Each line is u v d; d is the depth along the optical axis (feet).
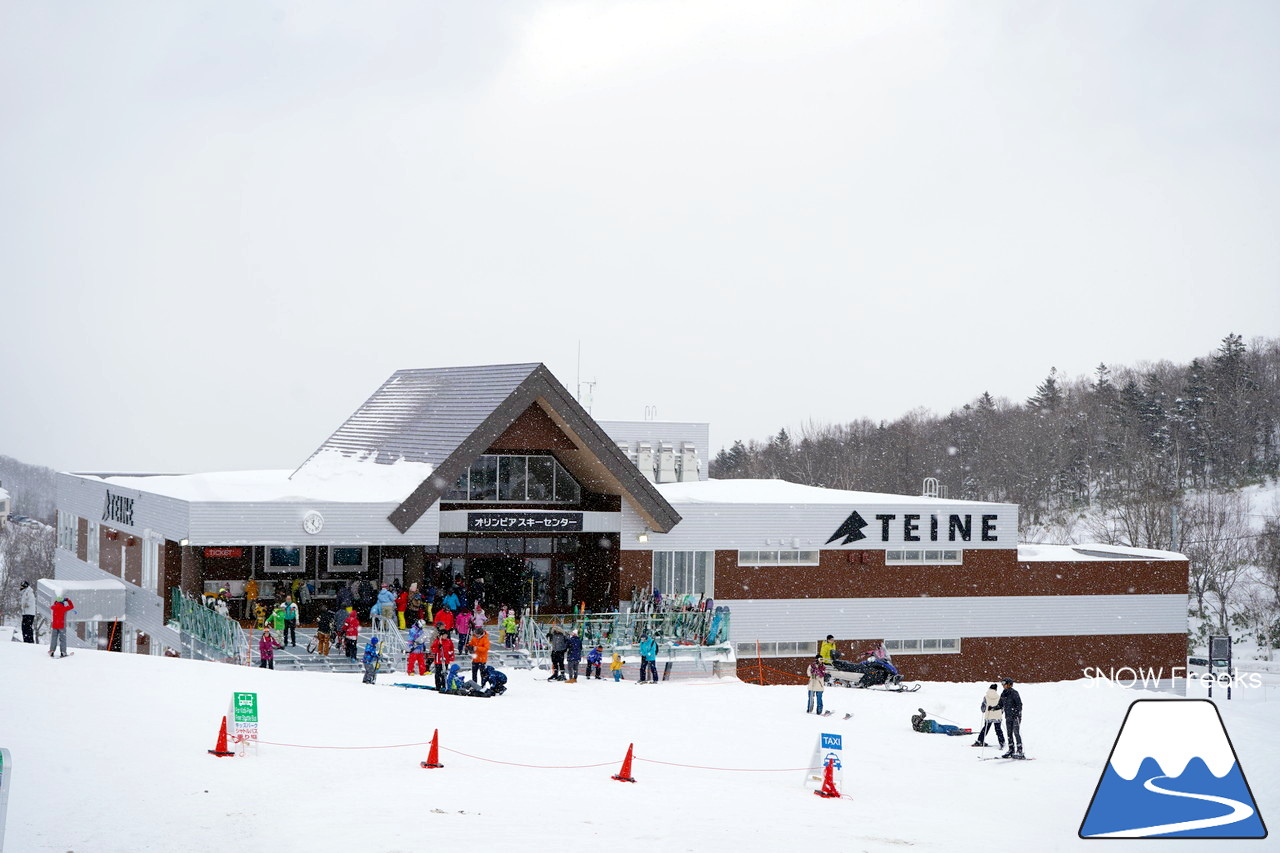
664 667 136.15
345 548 151.74
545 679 123.44
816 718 109.70
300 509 134.00
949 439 477.77
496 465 151.84
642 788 73.31
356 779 68.90
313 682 105.19
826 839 61.05
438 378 169.37
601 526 150.41
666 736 95.25
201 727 80.28
